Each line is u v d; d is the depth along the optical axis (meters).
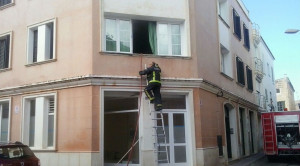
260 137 29.48
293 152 18.88
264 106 31.41
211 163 15.12
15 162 9.98
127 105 14.44
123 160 14.14
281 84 58.62
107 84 13.51
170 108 14.64
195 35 15.25
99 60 13.59
